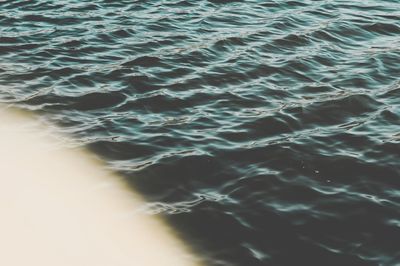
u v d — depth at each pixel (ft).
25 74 52.26
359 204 35.42
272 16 67.41
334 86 50.90
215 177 38.19
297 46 59.26
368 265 30.68
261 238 32.73
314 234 33.01
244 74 52.95
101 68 53.62
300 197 36.17
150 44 58.90
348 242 32.35
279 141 42.22
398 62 55.98
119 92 49.29
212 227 33.58
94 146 41.55
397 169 38.88
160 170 38.81
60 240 32.76
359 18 67.00
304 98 48.78
